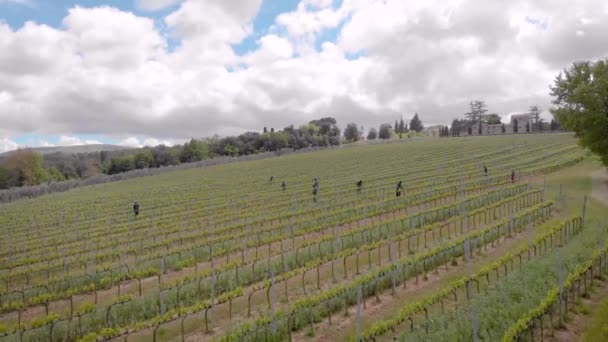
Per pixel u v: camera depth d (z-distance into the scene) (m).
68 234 37.97
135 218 43.47
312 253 21.78
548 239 21.11
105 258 26.53
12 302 18.59
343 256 20.14
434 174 55.56
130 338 14.15
